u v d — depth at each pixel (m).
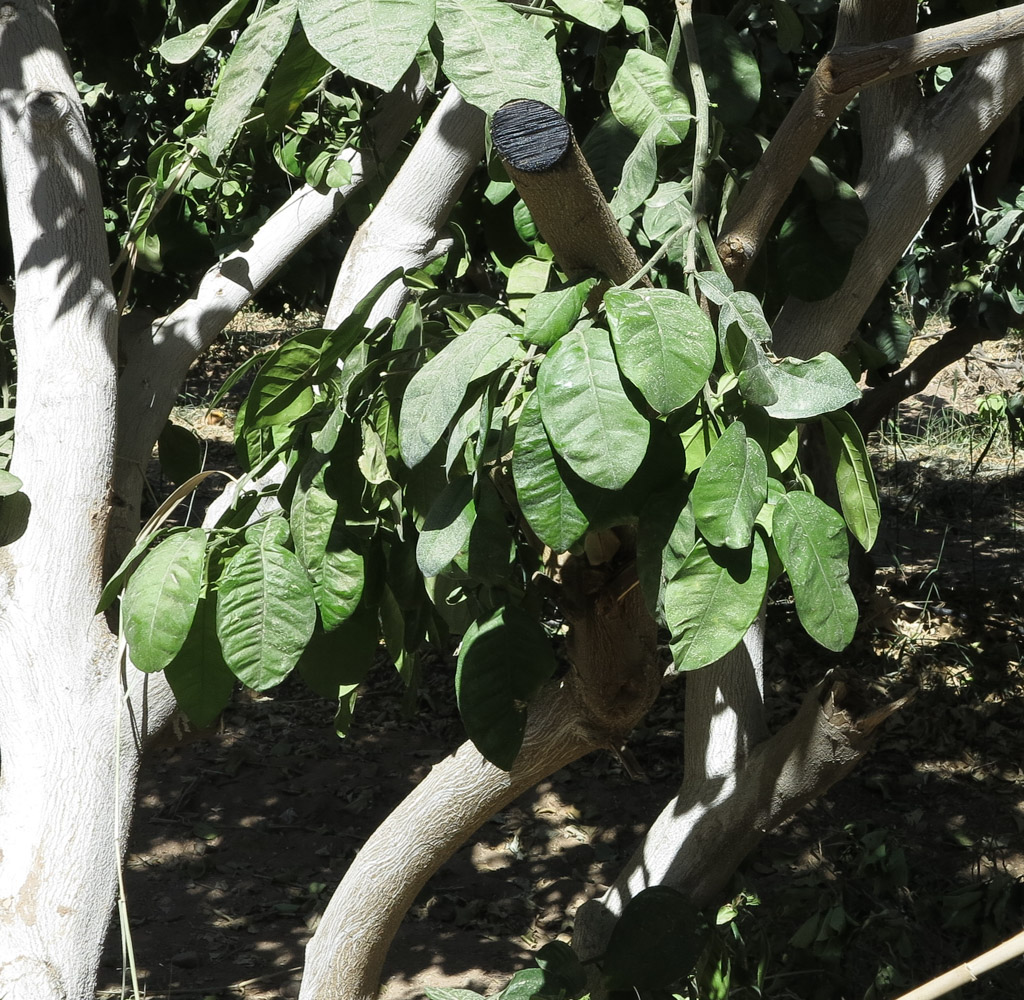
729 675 2.31
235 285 2.39
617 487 0.98
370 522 1.50
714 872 2.29
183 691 1.51
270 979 4.42
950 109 2.04
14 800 1.79
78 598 1.84
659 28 2.33
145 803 5.86
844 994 3.28
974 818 5.59
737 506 1.03
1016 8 1.37
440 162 2.11
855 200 1.90
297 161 2.65
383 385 1.53
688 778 2.37
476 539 1.29
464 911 4.91
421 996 4.32
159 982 4.38
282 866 5.31
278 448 1.54
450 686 7.22
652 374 1.00
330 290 5.15
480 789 1.97
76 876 1.76
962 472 10.97
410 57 1.01
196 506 9.22
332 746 6.54
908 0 1.87
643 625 1.60
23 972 1.71
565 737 1.80
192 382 14.16
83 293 1.93
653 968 2.04
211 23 1.40
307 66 1.44
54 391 1.88
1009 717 6.60
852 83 1.40
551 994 2.00
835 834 5.41
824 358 1.10
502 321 1.19
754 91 1.86
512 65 1.12
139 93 4.95
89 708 1.82
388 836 2.09
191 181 2.53
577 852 5.43
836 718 2.11
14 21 1.98
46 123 1.93
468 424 1.18
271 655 1.37
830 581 1.09
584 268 1.18
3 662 1.81
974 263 5.33
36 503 1.84
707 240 1.25
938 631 7.64
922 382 5.78
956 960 3.84
